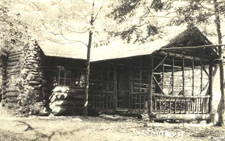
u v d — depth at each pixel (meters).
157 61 19.94
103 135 11.75
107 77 20.64
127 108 20.47
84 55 19.75
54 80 18.55
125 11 15.32
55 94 18.34
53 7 18.17
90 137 11.44
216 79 25.95
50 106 18.12
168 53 16.47
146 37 14.88
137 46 17.75
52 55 17.70
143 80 21.98
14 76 19.28
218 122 16.67
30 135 11.21
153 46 15.92
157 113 16.03
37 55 18.56
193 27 16.12
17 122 13.68
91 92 19.91
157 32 14.91
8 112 18.06
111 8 17.36
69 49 19.97
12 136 10.84
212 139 11.38
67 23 18.91
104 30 16.38
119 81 20.98
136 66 20.69
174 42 16.05
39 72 18.52
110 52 19.31
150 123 15.08
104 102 20.25
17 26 14.25
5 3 13.91
